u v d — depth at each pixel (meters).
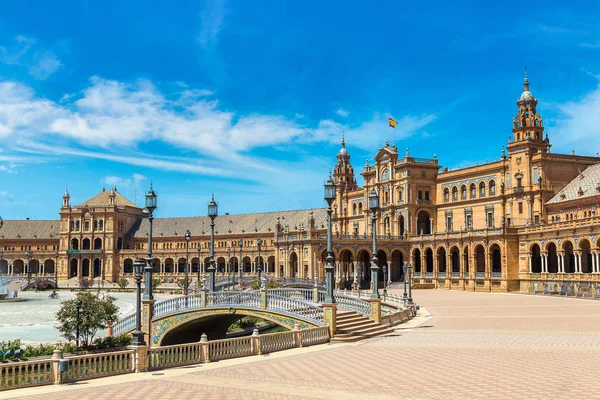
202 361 30.88
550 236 92.75
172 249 181.62
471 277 106.50
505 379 24.28
